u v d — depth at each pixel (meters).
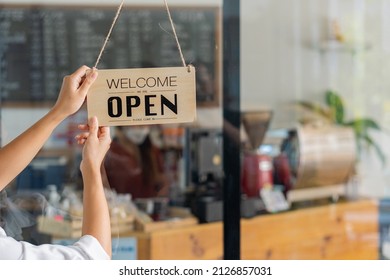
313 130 3.83
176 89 1.34
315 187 3.70
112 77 1.33
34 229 2.67
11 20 4.28
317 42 4.75
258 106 4.55
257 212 3.23
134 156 3.72
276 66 4.62
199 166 3.63
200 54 4.25
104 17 4.31
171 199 3.55
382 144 4.68
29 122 4.31
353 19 4.84
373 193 4.32
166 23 4.30
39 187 3.76
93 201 1.32
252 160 3.57
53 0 4.29
